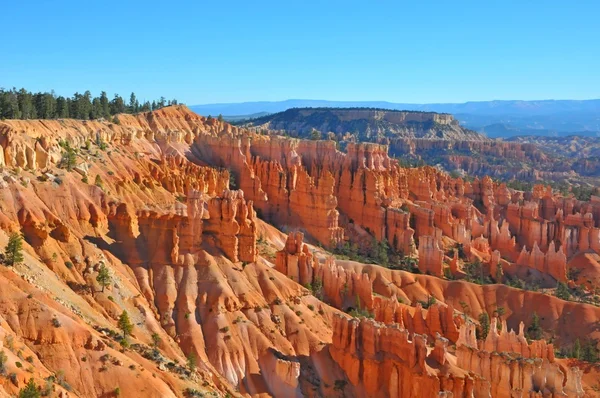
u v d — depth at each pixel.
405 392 119.38
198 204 141.75
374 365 123.88
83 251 128.88
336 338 130.25
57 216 134.38
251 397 121.75
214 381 119.75
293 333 135.00
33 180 138.88
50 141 156.00
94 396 95.62
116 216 142.00
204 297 134.00
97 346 101.75
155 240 140.88
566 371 126.31
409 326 148.25
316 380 126.38
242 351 127.25
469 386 115.06
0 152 138.25
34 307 100.62
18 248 110.25
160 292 132.88
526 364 119.88
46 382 87.75
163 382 103.94
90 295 121.50
